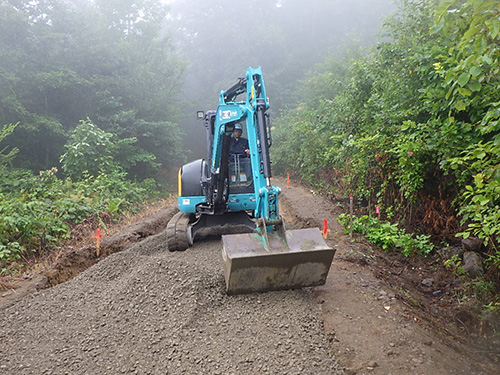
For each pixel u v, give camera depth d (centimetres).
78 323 491
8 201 955
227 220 846
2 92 1748
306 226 959
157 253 780
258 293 532
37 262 788
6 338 463
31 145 1969
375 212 873
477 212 442
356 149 993
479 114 579
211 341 434
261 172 550
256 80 605
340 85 1374
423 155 708
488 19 281
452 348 437
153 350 424
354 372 375
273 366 388
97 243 807
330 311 489
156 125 2309
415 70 713
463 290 599
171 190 2373
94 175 1568
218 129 682
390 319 470
